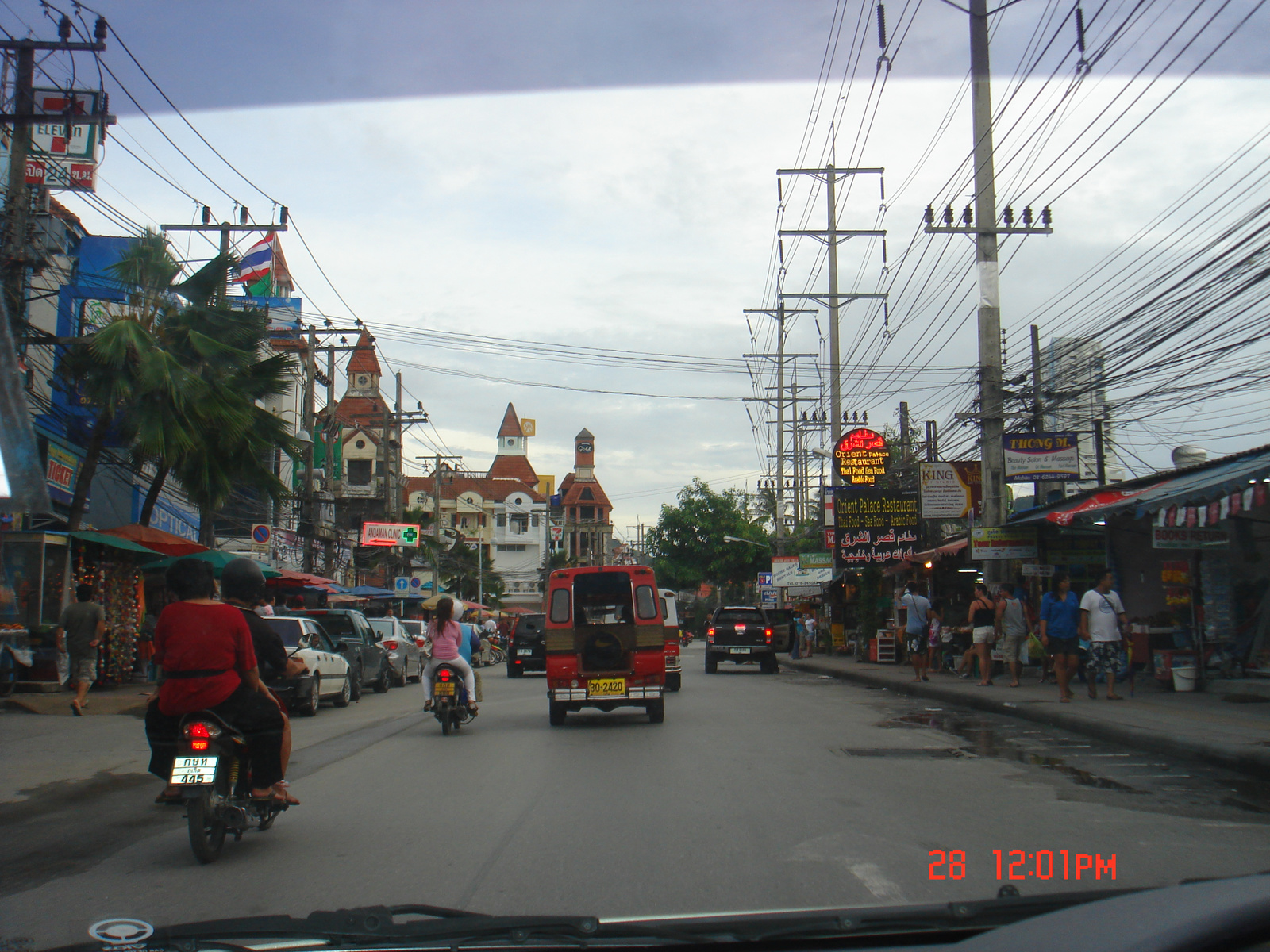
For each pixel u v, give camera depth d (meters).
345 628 21.30
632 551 104.94
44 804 8.54
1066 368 19.03
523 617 31.41
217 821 6.32
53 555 17.70
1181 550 17.31
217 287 21.06
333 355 32.47
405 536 41.47
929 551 27.61
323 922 3.86
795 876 5.59
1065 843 6.36
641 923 3.74
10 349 14.04
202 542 21.50
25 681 17.16
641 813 7.54
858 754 10.62
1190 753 10.17
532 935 3.70
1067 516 16.30
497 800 8.25
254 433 20.94
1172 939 2.04
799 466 57.25
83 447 22.89
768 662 30.66
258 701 6.56
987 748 11.09
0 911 5.22
